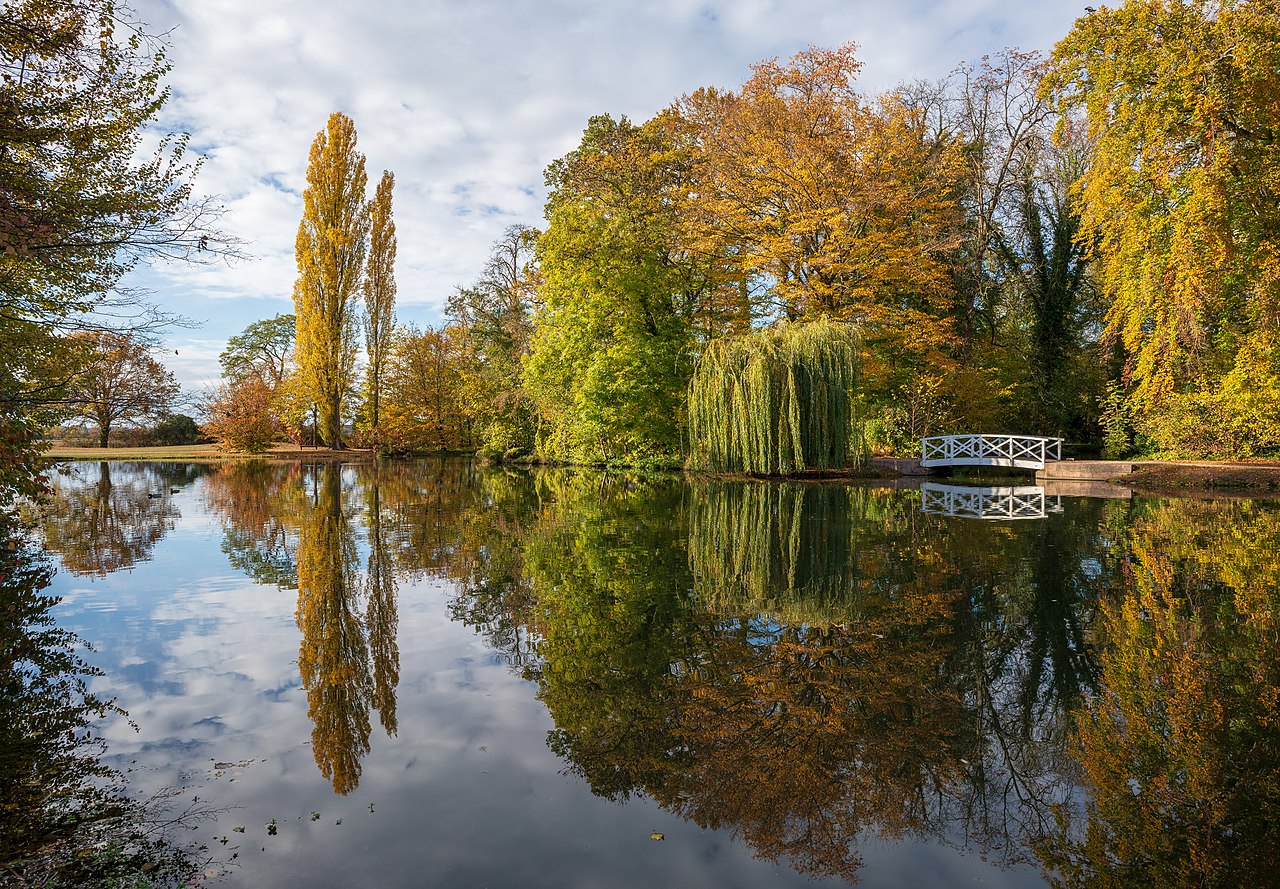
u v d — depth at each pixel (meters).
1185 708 3.90
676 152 24.73
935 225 23.91
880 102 22.31
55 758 3.23
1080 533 9.72
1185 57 14.51
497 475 22.77
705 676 4.39
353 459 34.16
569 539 9.52
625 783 3.08
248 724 3.65
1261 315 15.38
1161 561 7.75
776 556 8.20
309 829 2.65
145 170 7.29
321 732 3.56
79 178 7.04
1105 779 3.15
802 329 18.72
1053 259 26.12
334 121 36.50
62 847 2.50
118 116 7.40
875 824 2.78
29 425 7.39
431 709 3.87
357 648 4.88
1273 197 14.62
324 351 37.41
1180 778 3.16
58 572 7.35
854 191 21.84
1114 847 2.62
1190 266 14.66
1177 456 20.44
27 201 6.35
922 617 5.64
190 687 4.14
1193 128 15.02
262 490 16.92
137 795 2.89
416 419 38.66
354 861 2.43
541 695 4.08
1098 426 28.11
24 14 6.33
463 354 38.88
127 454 32.88
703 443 18.98
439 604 6.07
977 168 25.34
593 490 16.97
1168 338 15.88
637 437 23.92
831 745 3.46
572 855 2.50
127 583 6.83
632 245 22.95
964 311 26.41
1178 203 15.73
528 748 3.41
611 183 24.84
